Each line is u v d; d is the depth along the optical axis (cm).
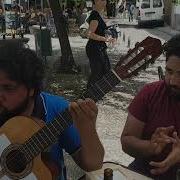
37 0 3234
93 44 841
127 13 3847
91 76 848
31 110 227
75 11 2841
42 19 2392
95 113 221
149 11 3123
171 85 250
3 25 2489
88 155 230
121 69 222
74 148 235
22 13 2923
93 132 226
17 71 205
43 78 218
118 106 809
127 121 273
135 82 1003
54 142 227
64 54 1202
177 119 261
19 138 227
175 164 254
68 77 1127
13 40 216
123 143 270
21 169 231
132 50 224
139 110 269
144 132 270
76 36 2316
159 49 225
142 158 270
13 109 221
